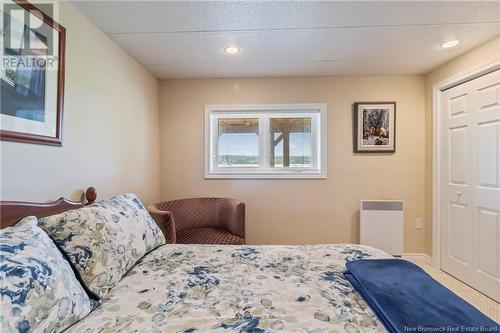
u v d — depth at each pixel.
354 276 1.11
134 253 1.28
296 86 2.90
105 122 1.89
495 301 2.01
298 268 1.26
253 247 1.59
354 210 2.89
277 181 2.93
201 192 2.97
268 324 0.82
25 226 0.94
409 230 2.86
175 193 2.96
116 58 2.05
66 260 0.98
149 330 0.80
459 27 1.84
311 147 2.99
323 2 1.56
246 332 0.79
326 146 2.89
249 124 3.02
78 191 1.59
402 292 0.94
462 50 2.21
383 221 2.78
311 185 2.91
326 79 2.88
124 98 2.18
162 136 2.97
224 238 2.40
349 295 1.01
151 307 0.93
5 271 0.71
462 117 2.33
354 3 1.57
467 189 2.28
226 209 2.66
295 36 1.98
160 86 2.96
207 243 2.32
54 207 1.31
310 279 1.14
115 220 1.27
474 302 2.01
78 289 0.90
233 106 2.93
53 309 0.77
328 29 1.87
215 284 1.09
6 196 1.13
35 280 0.75
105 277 1.04
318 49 2.20
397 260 1.25
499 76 1.99
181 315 0.88
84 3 1.52
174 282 1.11
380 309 0.86
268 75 2.84
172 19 1.73
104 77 1.88
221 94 2.94
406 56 2.35
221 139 3.05
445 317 0.79
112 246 1.15
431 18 1.73
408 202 2.85
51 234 1.05
